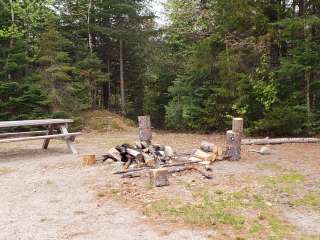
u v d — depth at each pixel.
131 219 4.93
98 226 4.72
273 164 8.15
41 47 16.14
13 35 15.54
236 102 12.89
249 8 12.44
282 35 12.00
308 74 11.95
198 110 15.14
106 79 18.20
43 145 10.99
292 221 4.84
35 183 6.85
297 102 12.34
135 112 21.41
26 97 15.34
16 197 6.03
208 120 14.87
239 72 13.10
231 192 5.97
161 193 5.96
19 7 16.59
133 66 21.08
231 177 6.90
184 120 15.85
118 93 22.38
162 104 19.45
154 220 4.87
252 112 13.11
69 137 10.09
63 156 9.65
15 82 15.20
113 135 14.62
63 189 6.41
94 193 6.12
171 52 18.91
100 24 19.38
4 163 8.89
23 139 9.06
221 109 14.42
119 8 18.41
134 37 18.81
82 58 18.44
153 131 16.88
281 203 5.52
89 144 11.98
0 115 15.07
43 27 17.81
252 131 12.98
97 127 16.31
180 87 15.79
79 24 18.95
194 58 14.59
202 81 15.48
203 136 13.91
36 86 15.45
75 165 8.32
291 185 6.42
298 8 12.86
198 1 16.31
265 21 12.39
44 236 4.45
